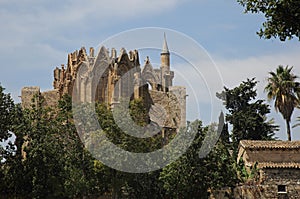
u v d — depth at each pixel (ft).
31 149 192.95
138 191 204.54
